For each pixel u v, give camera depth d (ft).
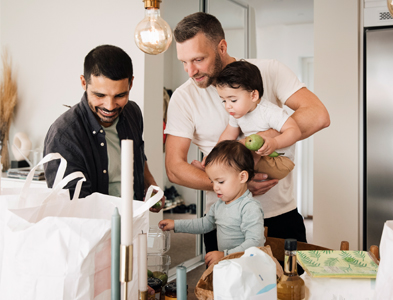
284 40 17.31
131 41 9.00
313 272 2.62
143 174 6.71
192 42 4.96
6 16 10.76
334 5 9.23
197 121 5.73
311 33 16.98
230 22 13.84
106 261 2.44
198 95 5.69
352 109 9.20
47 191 3.31
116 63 5.79
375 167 9.03
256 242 4.25
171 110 5.83
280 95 5.70
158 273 3.45
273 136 5.20
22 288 2.35
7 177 10.32
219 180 4.75
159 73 9.34
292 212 5.87
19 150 10.49
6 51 10.84
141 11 8.91
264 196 5.59
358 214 9.32
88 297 2.34
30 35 10.43
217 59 5.21
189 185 5.59
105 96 5.86
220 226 4.91
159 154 9.38
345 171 9.32
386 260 2.23
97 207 3.25
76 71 9.84
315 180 9.59
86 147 5.74
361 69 9.23
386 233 2.26
